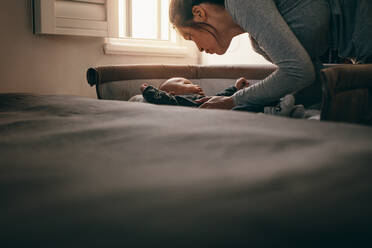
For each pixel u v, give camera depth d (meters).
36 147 0.52
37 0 2.29
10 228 0.26
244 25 1.04
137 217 0.27
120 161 0.43
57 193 0.33
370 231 0.25
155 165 0.41
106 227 0.26
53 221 0.27
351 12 1.10
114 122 0.71
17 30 2.29
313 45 1.11
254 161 0.41
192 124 0.66
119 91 2.09
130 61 2.88
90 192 0.33
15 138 0.59
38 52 2.40
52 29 2.33
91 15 2.51
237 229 0.25
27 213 0.29
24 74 2.36
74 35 2.51
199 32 1.29
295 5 1.06
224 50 1.34
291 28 1.07
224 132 0.56
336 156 0.42
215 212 0.28
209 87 2.37
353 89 0.79
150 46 2.94
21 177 0.38
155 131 0.60
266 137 0.52
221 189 0.32
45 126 0.70
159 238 0.24
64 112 0.89
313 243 0.24
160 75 2.25
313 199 0.29
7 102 1.12
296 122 0.67
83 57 2.62
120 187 0.34
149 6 3.09
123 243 0.24
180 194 0.31
